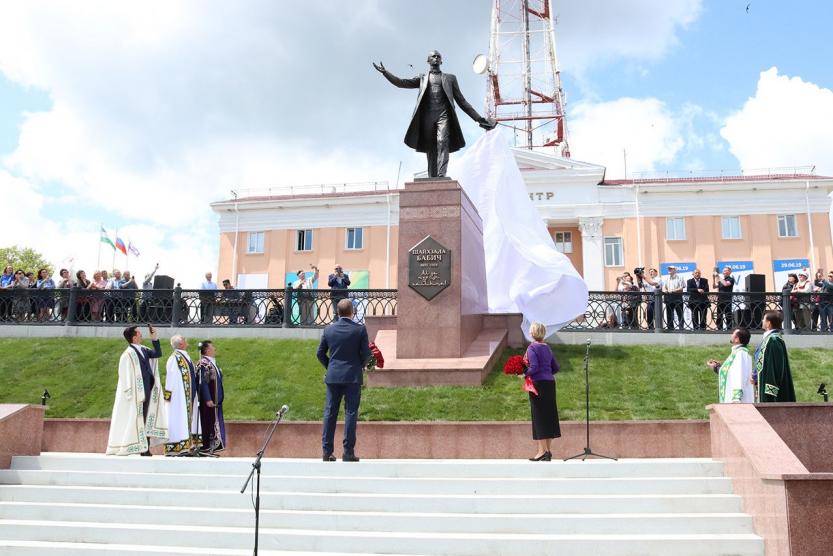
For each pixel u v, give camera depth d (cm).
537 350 929
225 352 1636
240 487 794
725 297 1730
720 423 814
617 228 3859
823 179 3712
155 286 1905
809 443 810
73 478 822
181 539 681
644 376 1422
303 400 1334
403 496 743
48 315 1867
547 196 3928
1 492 787
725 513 717
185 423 1033
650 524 689
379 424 1084
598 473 816
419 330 1367
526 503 728
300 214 4209
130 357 1012
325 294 1820
